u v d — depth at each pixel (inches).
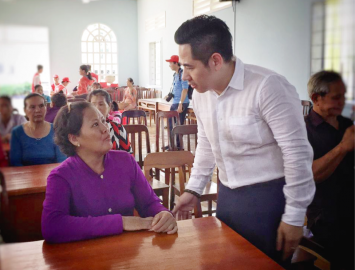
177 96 225.5
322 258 48.6
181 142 130.0
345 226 45.7
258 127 48.4
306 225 51.0
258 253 41.1
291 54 187.5
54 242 45.1
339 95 32.2
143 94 417.4
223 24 46.3
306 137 44.3
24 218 66.2
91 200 52.1
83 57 432.8
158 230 47.0
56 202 48.8
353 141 41.0
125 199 54.9
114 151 57.7
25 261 39.3
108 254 41.0
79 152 53.3
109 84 436.5
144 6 438.6
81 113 51.3
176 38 46.8
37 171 73.0
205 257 40.1
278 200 50.6
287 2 186.4
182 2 339.3
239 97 48.4
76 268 37.6
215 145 55.1
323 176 44.8
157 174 129.2
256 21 221.3
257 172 51.3
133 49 469.7
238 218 54.6
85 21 427.8
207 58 45.6
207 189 106.0
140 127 125.4
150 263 38.7
